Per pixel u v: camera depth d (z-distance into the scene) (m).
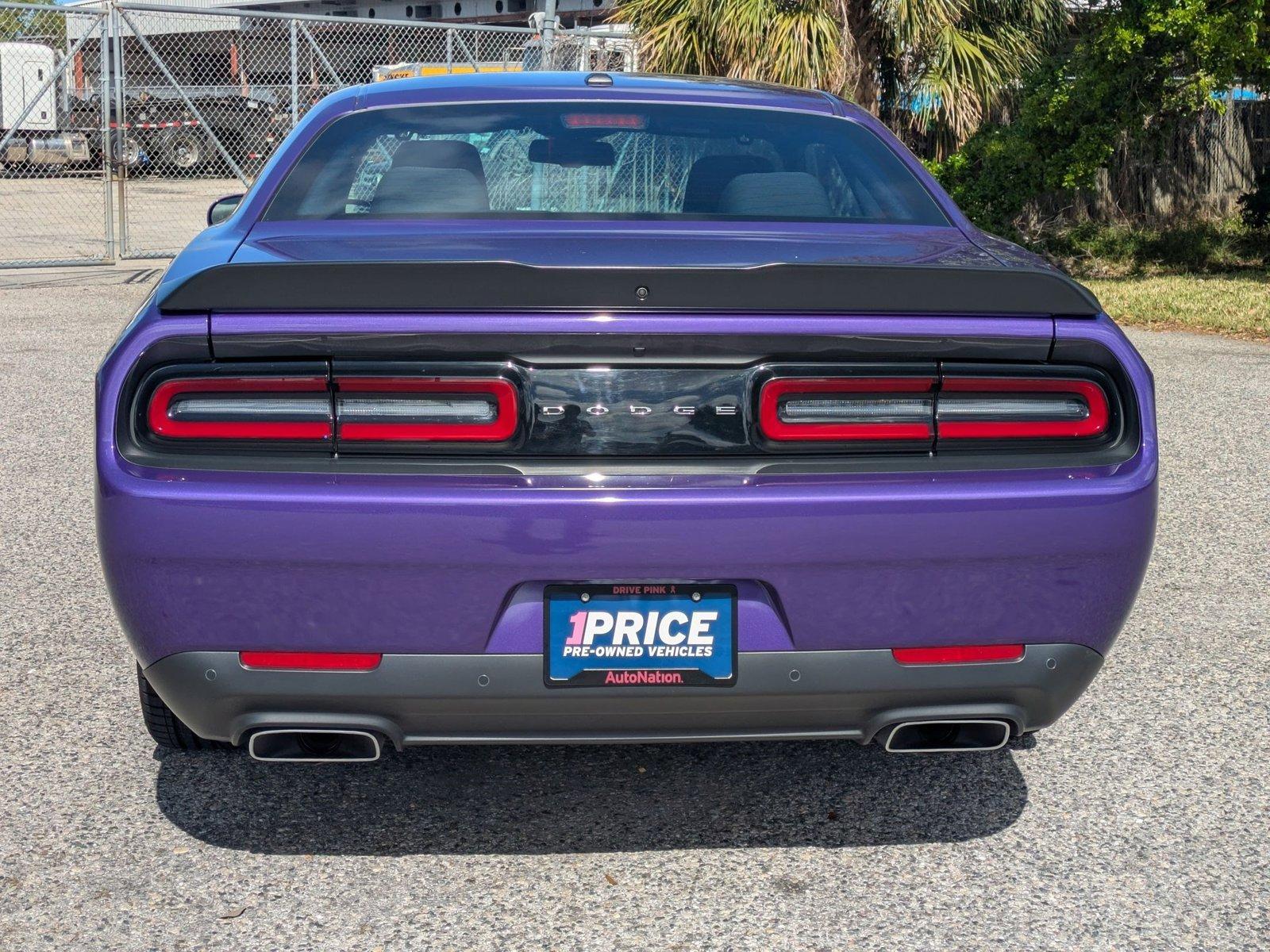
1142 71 11.90
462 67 15.33
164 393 2.15
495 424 2.15
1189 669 3.59
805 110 3.33
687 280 2.16
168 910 2.34
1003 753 3.06
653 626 2.19
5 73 21.78
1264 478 5.66
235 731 2.25
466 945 2.25
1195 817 2.74
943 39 12.88
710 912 2.36
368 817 2.70
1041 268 2.50
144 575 2.16
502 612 2.17
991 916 2.35
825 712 2.28
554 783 2.88
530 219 2.80
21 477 5.48
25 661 3.54
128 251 13.45
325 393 2.15
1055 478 2.24
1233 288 11.80
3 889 2.40
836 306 2.19
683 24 12.72
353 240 2.59
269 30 21.33
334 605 2.15
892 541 2.18
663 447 2.17
